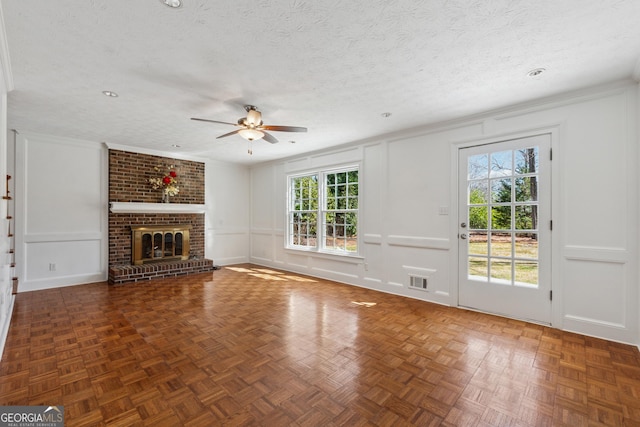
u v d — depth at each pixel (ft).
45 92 9.35
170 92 9.36
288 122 12.34
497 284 10.93
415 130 13.10
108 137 14.82
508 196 10.69
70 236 15.10
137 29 6.23
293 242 19.56
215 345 8.34
